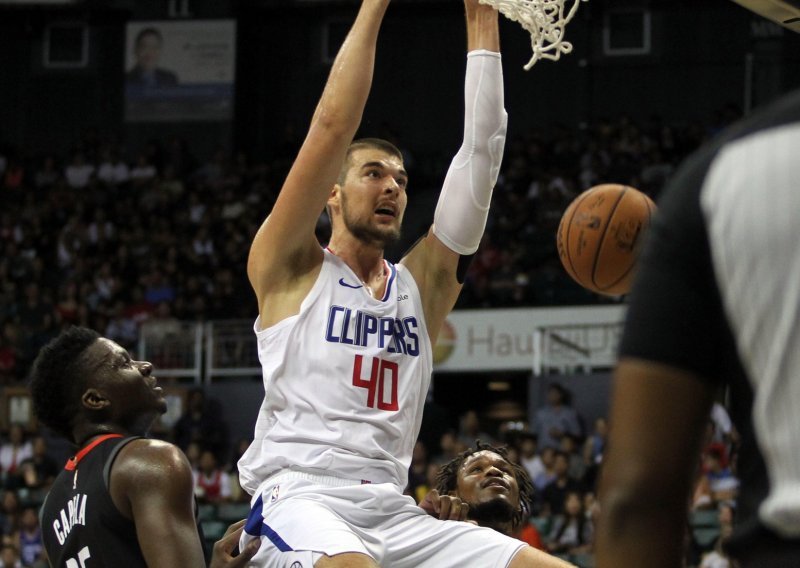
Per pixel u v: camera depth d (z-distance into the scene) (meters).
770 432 1.77
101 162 26.55
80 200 25.45
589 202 4.08
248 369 19.81
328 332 3.91
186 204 25.39
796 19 4.31
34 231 24.59
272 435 3.92
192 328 20.25
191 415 18.78
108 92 29.14
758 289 1.76
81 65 29.33
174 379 20.19
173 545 3.48
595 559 2.00
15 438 17.84
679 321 1.86
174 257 23.11
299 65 28.66
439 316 4.21
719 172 1.83
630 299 1.94
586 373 18.12
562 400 17.31
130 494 3.57
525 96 27.39
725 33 26.66
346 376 3.88
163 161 26.64
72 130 29.27
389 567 3.88
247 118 28.44
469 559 3.84
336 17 28.45
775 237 1.75
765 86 24.91
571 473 15.22
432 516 4.20
